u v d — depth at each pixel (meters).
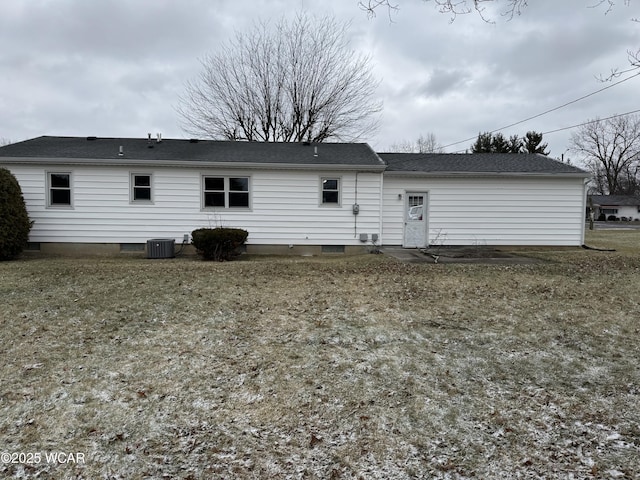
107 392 3.36
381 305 6.18
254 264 10.16
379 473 2.40
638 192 59.56
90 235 12.16
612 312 5.88
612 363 4.09
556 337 4.85
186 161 12.07
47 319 5.24
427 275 8.55
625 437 2.77
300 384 3.58
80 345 4.39
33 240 12.01
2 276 7.93
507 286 7.53
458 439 2.76
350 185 12.73
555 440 2.74
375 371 3.87
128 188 12.15
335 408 3.17
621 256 12.10
